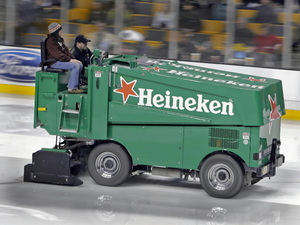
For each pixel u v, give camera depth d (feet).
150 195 69.46
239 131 66.80
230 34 105.70
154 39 109.19
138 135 69.51
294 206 67.62
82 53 74.90
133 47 110.22
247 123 66.33
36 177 72.02
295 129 96.78
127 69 68.90
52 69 71.56
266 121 67.05
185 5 106.93
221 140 67.46
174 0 107.14
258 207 66.90
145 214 64.13
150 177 75.51
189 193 70.49
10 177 73.92
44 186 71.31
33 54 110.22
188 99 67.87
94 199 67.82
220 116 67.15
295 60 103.50
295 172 78.89
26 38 111.55
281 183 74.90
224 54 106.63
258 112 65.87
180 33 108.06
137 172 72.79
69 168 71.10
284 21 103.04
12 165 78.13
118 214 63.98
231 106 66.64
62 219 62.44
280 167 80.64
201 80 68.23
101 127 69.97
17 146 85.71
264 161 69.36
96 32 110.93
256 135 66.39
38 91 71.31
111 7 109.70
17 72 111.14
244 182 69.10
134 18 109.29
